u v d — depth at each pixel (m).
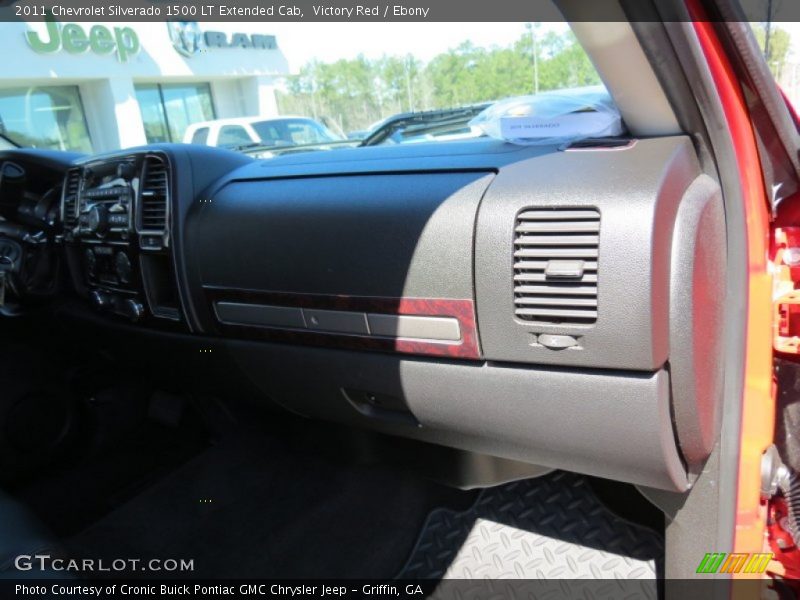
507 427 1.26
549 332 1.11
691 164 1.11
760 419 1.24
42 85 11.27
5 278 2.20
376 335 1.34
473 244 1.16
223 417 2.27
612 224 1.03
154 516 2.01
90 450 2.34
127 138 12.07
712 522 1.22
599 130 1.24
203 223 1.58
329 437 1.96
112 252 1.83
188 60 12.69
